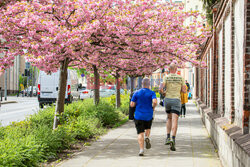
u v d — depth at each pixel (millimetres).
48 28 10805
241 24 6883
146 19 12523
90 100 23547
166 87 9641
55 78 28016
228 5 8758
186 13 13820
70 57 11680
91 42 12547
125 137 12164
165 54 15164
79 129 11500
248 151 4512
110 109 17266
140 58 16125
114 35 12477
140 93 9102
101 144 10656
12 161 6812
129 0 12672
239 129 6645
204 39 14164
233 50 7867
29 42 11023
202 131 13656
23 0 11109
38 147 8211
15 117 21922
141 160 8094
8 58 12008
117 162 7914
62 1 11312
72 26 11633
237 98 7344
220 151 8297
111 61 16891
